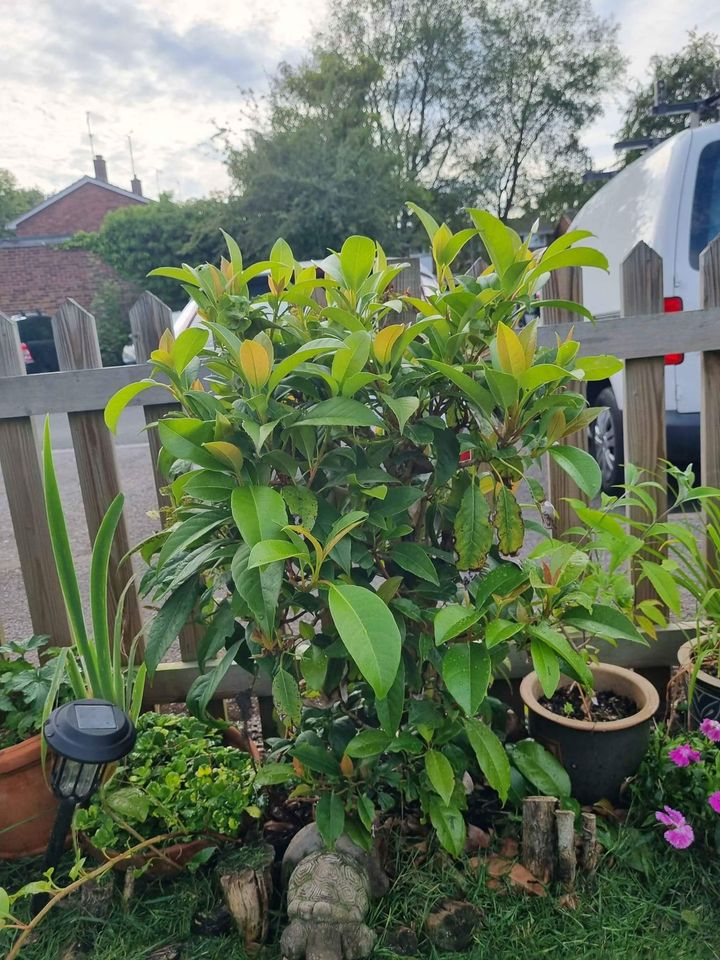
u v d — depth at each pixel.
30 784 1.75
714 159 3.52
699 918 1.49
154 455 2.21
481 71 22.84
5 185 35.19
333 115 18.69
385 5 22.14
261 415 1.23
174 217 19.17
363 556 1.34
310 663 1.36
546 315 2.29
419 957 1.40
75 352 2.15
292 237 16.39
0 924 1.31
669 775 1.72
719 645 1.97
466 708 1.21
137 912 1.57
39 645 2.08
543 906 1.51
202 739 1.89
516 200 24.83
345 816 1.52
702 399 2.30
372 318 1.55
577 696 1.98
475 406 1.41
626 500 1.96
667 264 3.56
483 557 1.34
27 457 2.20
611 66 23.88
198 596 1.47
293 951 1.36
